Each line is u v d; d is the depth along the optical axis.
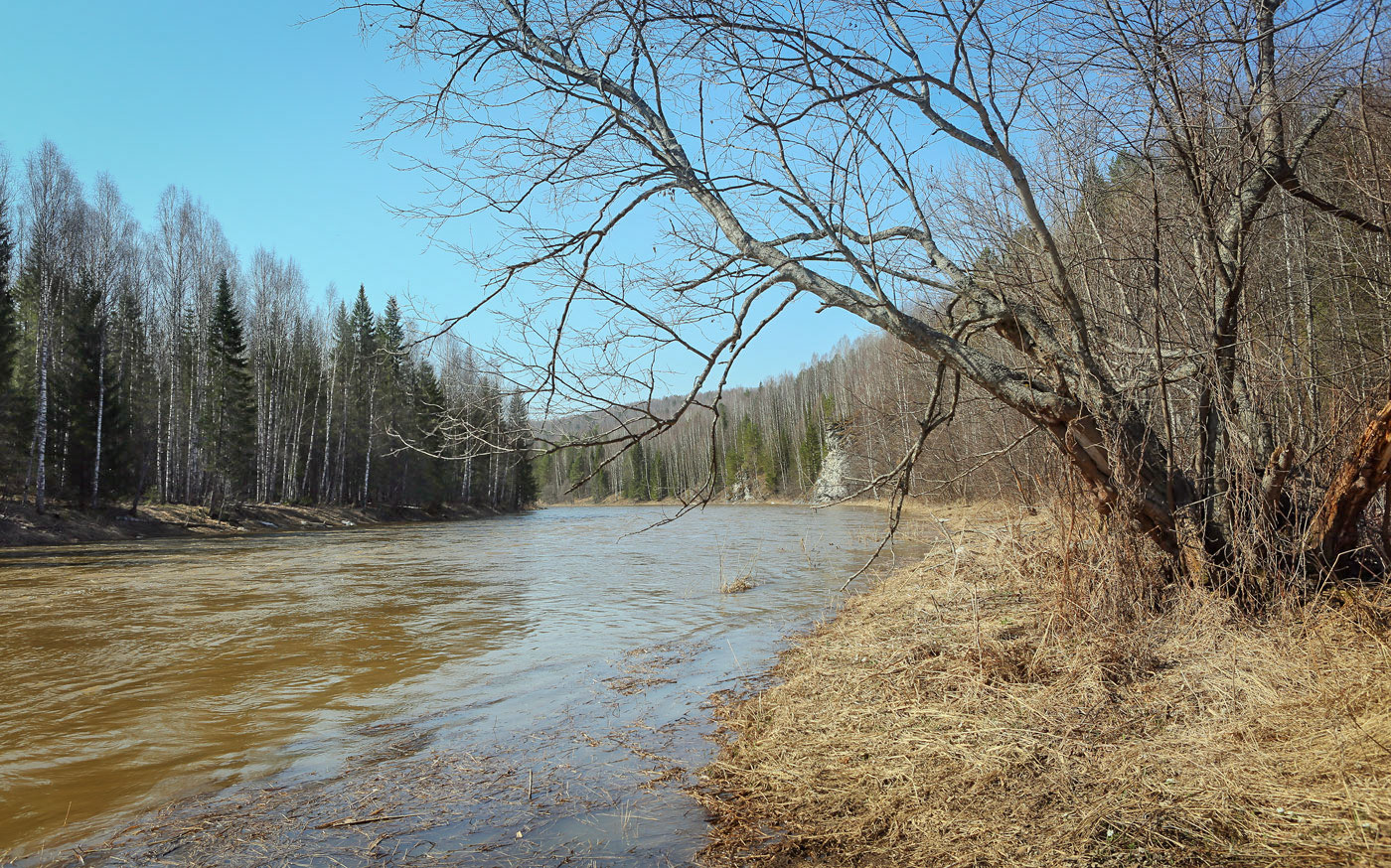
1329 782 3.05
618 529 34.22
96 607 11.41
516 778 4.44
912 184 5.17
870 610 8.91
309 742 5.27
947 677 5.06
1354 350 6.88
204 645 8.65
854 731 4.55
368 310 46.44
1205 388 5.74
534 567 17.25
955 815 3.34
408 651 8.27
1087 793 3.34
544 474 99.94
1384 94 5.21
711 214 5.66
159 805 4.20
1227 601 5.30
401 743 5.21
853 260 5.02
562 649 8.27
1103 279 6.84
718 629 9.16
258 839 3.69
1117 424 5.34
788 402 92.38
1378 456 4.86
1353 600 4.87
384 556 20.28
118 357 34.88
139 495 31.81
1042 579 6.96
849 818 3.53
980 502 14.27
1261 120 5.24
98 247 32.19
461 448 4.89
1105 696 4.34
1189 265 5.93
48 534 24.09
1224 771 3.29
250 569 16.81
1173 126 5.09
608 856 3.36
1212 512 5.70
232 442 34.44
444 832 3.69
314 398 46.16
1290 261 7.35
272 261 41.91
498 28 5.25
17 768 4.82
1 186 27.36
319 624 9.98
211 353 35.72
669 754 4.76
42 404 26.20
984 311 5.80
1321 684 3.86
